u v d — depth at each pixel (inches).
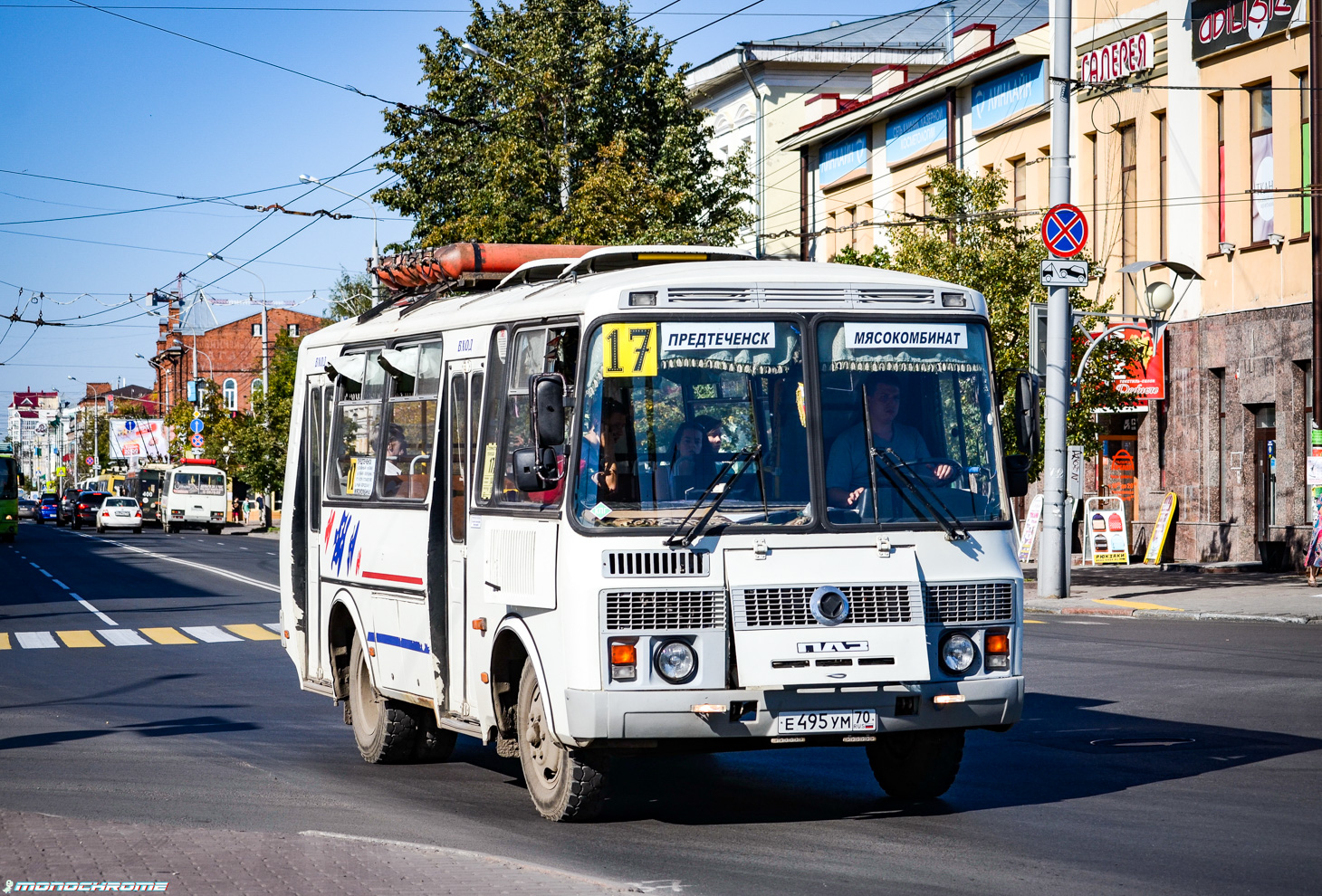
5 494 2390.5
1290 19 1132.5
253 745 496.1
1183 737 461.7
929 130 1654.8
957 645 330.3
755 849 319.3
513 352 367.2
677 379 331.0
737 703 318.3
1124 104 1331.2
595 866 302.8
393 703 444.1
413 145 1667.1
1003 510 343.9
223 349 5032.0
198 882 272.5
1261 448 1184.8
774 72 2155.5
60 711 582.6
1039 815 351.9
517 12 1630.2
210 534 3002.0
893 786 376.8
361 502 460.1
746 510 326.3
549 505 336.5
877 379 340.5
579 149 1534.2
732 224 1640.0
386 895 261.4
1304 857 304.5
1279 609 867.4
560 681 326.6
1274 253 1157.7
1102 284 1326.3
